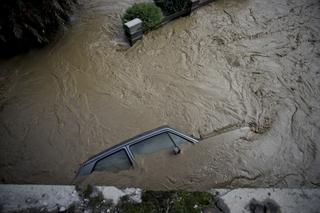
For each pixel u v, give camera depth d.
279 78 6.75
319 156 5.20
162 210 3.34
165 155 4.36
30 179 4.98
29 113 6.23
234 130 5.61
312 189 3.49
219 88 6.62
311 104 6.14
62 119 6.07
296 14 8.69
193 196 3.45
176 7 8.58
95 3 9.37
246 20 8.54
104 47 7.82
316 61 7.14
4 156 5.36
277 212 3.30
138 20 7.58
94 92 6.66
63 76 7.09
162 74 7.05
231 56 7.40
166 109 6.22
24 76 7.13
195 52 7.59
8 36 7.33
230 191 3.49
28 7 6.98
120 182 4.00
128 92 6.64
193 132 5.69
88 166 4.17
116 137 5.69
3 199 3.46
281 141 5.45
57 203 3.44
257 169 4.88
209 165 4.56
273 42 7.75
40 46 7.86
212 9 8.98
